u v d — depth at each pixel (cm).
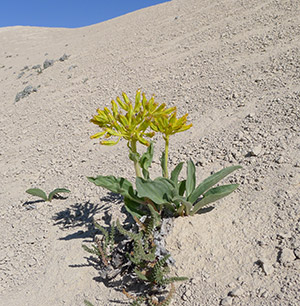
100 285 318
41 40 2603
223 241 303
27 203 523
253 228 307
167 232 317
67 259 368
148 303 275
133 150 307
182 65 893
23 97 1209
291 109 491
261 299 244
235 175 391
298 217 301
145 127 290
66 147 701
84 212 441
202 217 331
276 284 250
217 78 732
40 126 880
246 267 274
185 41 1098
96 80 1065
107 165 554
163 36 1273
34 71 1569
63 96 1049
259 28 923
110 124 294
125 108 295
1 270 391
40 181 589
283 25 867
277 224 302
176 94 743
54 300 322
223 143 472
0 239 450
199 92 704
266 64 699
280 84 602
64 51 1795
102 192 471
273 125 472
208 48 935
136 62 1080
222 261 287
